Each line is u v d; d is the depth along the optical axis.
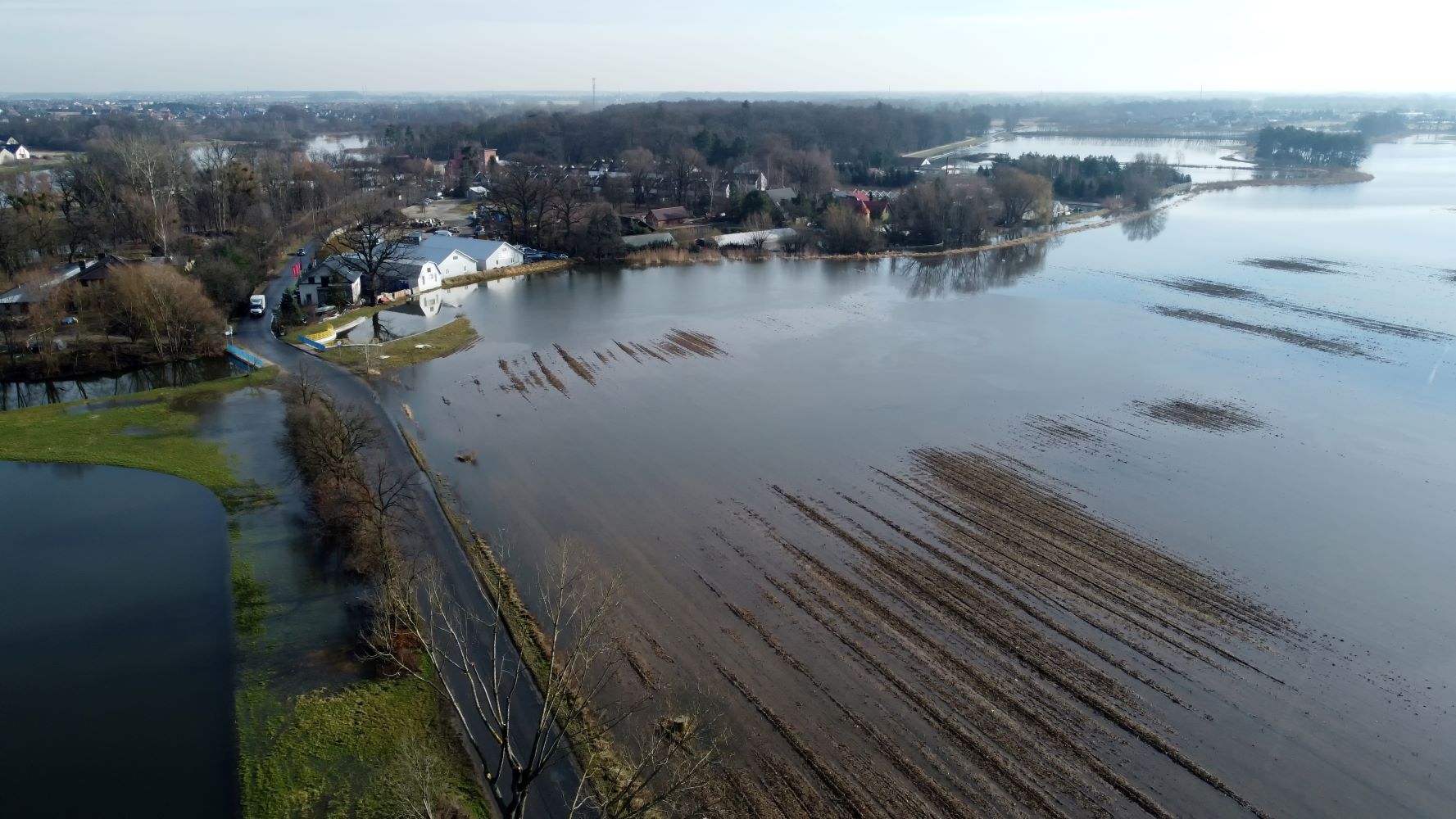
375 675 33.59
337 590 39.41
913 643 36.16
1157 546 44.38
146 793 28.28
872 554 43.25
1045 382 70.00
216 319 74.38
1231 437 58.69
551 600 38.47
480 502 48.06
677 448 56.19
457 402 63.78
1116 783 29.08
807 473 52.59
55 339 72.00
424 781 25.91
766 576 41.06
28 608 38.22
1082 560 43.00
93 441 55.44
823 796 28.14
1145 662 35.31
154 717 31.66
